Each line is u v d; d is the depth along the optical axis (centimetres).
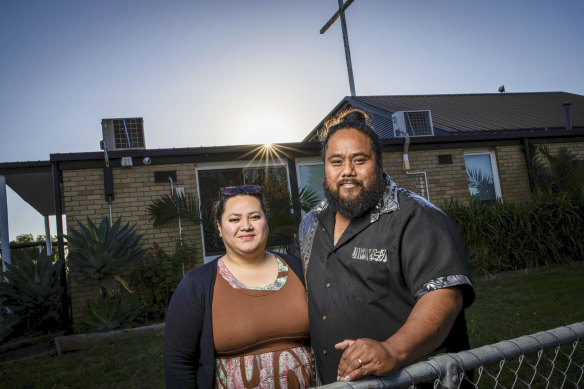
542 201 914
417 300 142
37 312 694
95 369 479
